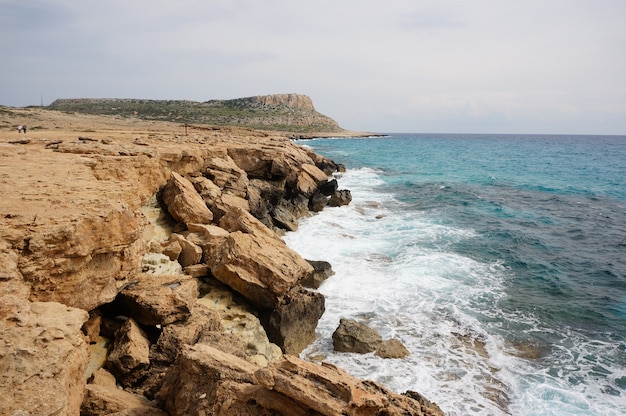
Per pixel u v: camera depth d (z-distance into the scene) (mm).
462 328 18000
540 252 28359
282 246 19141
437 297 20750
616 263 26797
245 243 17906
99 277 11375
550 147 172000
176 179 23812
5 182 13539
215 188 28281
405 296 20750
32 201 11484
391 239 29828
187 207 22391
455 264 25062
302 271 18016
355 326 16953
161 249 18625
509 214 40062
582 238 32500
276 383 8578
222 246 18000
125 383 11352
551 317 19234
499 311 19625
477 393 13891
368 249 27453
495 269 24781
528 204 45531
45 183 13938
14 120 61719
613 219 39094
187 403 9617
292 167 41469
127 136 40594
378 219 36188
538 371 15180
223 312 16125
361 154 108625
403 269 23953
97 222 10867
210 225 21609
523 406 13305
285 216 32688
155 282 13852
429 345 16688
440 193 50125
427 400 12531
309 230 31844
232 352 11922
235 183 30875
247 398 8906
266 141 60094
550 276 24109
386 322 18359
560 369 15312
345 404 8188
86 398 9523
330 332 17672
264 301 16797
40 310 8594
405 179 63219
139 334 12398
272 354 15430
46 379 6992
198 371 9898
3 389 6559
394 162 90625
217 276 17219
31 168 16266
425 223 34906
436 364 15453
